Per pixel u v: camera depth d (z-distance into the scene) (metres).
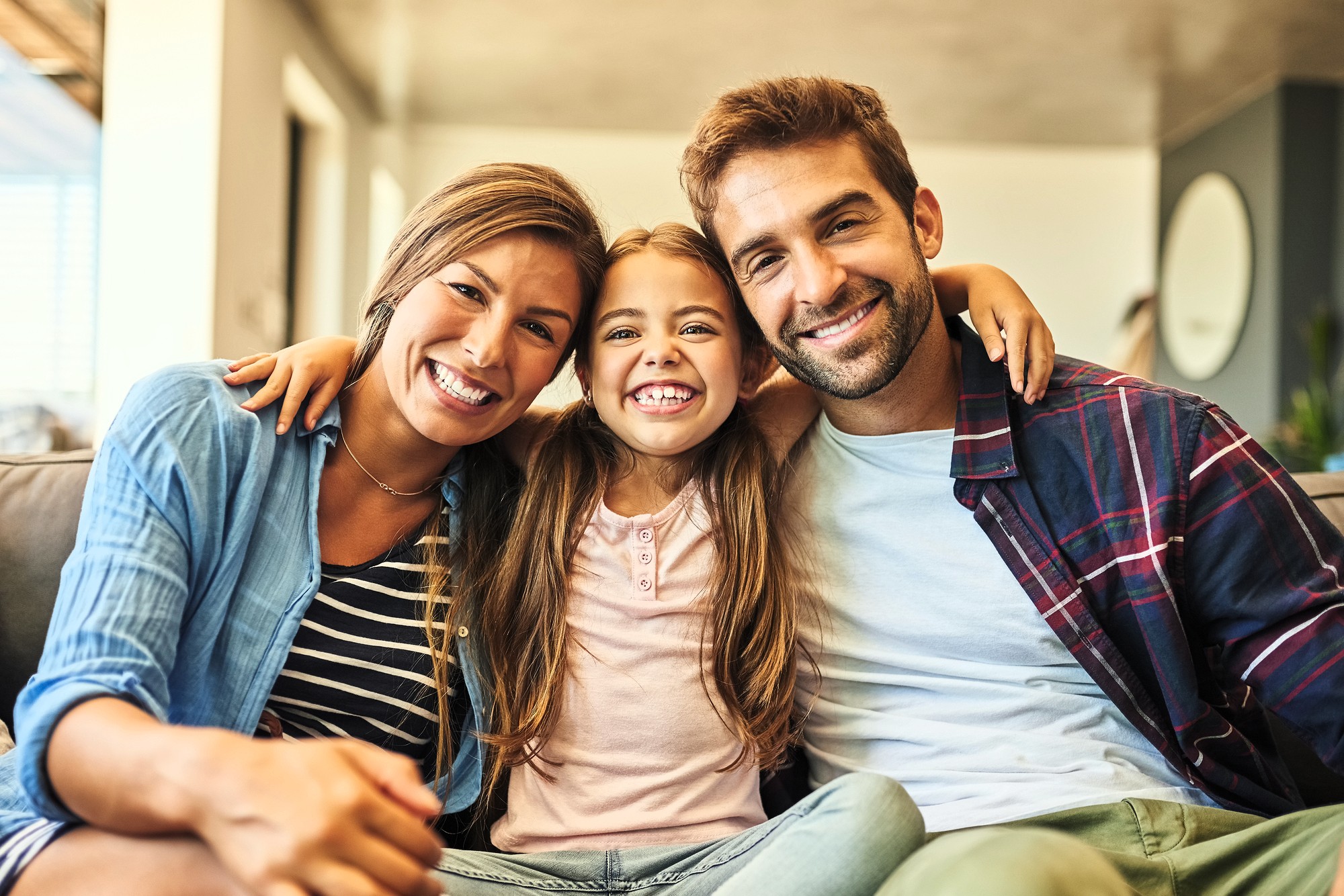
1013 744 1.19
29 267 4.84
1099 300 7.25
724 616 1.27
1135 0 5.04
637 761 1.19
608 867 1.10
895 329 1.26
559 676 1.21
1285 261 5.96
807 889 0.88
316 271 5.90
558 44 5.61
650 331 1.32
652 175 7.05
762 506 1.33
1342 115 5.98
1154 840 1.06
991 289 1.37
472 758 1.24
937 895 0.69
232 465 1.11
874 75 5.93
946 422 1.34
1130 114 6.50
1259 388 6.07
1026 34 5.41
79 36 4.28
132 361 4.17
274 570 1.13
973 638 1.24
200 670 1.08
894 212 1.29
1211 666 1.27
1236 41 5.50
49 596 1.33
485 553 1.28
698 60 5.76
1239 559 1.17
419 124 6.85
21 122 4.64
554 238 1.22
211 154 4.17
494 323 1.17
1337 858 0.93
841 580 1.31
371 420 1.24
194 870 0.77
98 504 1.02
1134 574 1.19
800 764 1.36
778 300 1.29
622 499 1.37
